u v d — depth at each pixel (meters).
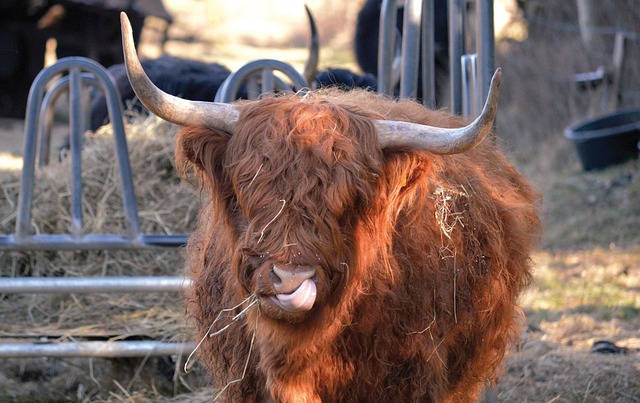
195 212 7.75
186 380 7.33
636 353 8.31
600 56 19.06
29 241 6.72
